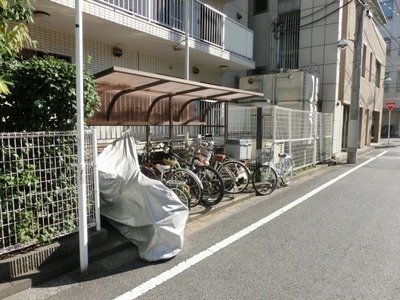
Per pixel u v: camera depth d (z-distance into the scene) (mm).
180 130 8945
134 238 3576
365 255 3408
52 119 3195
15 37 2914
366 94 16750
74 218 3373
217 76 11078
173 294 2666
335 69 11719
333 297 2615
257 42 13492
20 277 2754
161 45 7445
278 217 4758
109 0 5906
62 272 2992
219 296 2637
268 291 2709
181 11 7773
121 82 4570
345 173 8922
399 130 31547
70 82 3094
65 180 3275
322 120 10641
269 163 6617
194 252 3498
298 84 10703
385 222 4504
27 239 2932
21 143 2926
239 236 3977
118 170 4020
